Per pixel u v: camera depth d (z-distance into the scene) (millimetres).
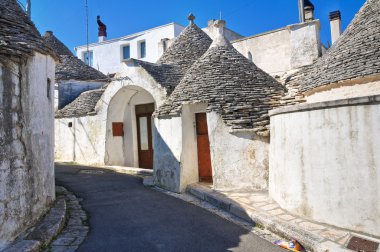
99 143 13016
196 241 5039
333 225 5027
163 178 9000
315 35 12930
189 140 8953
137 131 13359
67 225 5707
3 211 4305
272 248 4770
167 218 6203
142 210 6746
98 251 4625
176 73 11523
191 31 13523
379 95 4512
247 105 8242
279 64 15492
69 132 14227
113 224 5828
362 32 7520
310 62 12898
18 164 4719
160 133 9250
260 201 6707
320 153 5238
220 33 10656
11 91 4621
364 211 4684
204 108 8961
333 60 7562
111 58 26031
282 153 6137
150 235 5285
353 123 4809
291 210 5832
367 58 6574
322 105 5160
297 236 4855
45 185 5941
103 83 16844
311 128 5387
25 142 4973
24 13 6648
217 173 7934
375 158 4578
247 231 5484
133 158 13164
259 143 7684
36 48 5410
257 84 9164
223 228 5633
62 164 13312
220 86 8711
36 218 5348
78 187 8898
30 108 5227
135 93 13023
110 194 8141
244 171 7742
